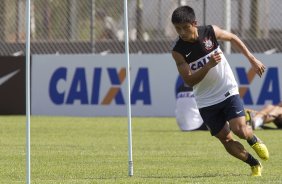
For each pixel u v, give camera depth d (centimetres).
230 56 5281
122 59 5488
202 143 3838
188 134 4328
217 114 2630
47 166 2925
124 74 5484
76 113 5584
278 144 3762
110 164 2988
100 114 5553
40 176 2638
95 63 5531
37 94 5644
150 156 3262
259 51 5519
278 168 2852
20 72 5650
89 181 2472
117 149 3550
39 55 5628
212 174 2677
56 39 5812
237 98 2595
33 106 5666
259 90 5262
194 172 2734
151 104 5484
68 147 3641
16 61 5638
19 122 5097
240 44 2623
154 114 5488
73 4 5781
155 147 3647
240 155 2630
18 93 5656
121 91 5500
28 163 2208
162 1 5644
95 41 5753
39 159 3159
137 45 5681
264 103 5262
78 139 4044
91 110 5559
